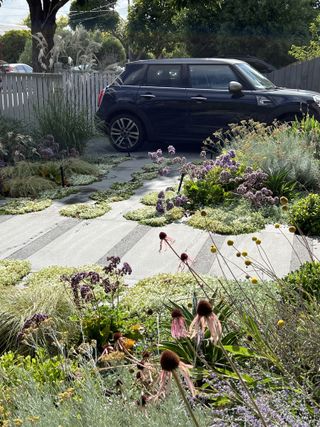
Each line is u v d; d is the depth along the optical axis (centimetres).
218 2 1786
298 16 2922
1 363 356
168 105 1223
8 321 419
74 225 739
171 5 1803
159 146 1333
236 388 309
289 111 1147
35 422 270
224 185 830
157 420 262
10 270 576
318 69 1848
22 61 3397
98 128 1256
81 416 279
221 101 1184
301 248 637
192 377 324
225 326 369
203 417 275
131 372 321
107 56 3042
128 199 860
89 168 1017
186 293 484
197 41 3064
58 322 413
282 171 838
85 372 310
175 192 857
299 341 329
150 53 3856
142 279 541
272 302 388
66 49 1477
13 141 1055
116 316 424
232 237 677
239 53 2939
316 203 698
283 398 293
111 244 662
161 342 356
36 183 912
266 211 750
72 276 433
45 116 1144
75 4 2094
